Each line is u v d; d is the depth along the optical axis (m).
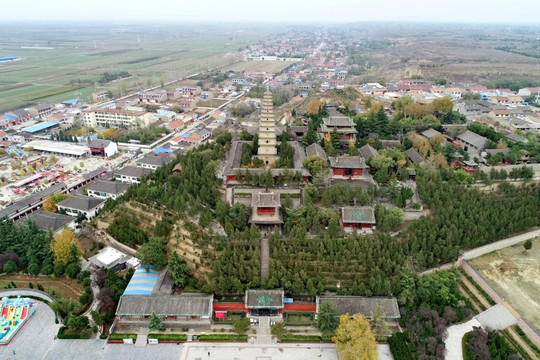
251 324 78.31
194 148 134.75
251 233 90.25
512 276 89.19
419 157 124.62
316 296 80.31
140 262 90.19
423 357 69.50
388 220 94.62
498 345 72.31
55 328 77.69
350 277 84.94
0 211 121.56
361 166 108.75
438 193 102.94
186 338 75.19
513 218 99.94
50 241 94.44
